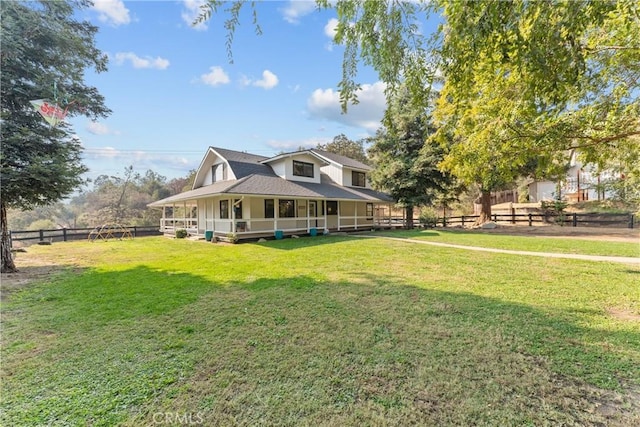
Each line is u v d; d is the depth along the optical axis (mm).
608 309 4094
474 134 4461
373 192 21125
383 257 8578
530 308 4172
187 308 4418
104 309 4438
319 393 2340
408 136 19125
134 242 14945
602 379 2447
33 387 2484
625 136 3623
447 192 19641
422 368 2664
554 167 4242
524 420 1996
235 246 12148
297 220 17062
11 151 6824
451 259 8062
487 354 2891
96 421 2072
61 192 7633
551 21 1801
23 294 5332
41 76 7066
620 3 1868
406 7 2391
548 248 9516
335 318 3916
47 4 7281
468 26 1846
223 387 2445
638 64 3270
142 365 2820
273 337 3377
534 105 2523
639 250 8703
